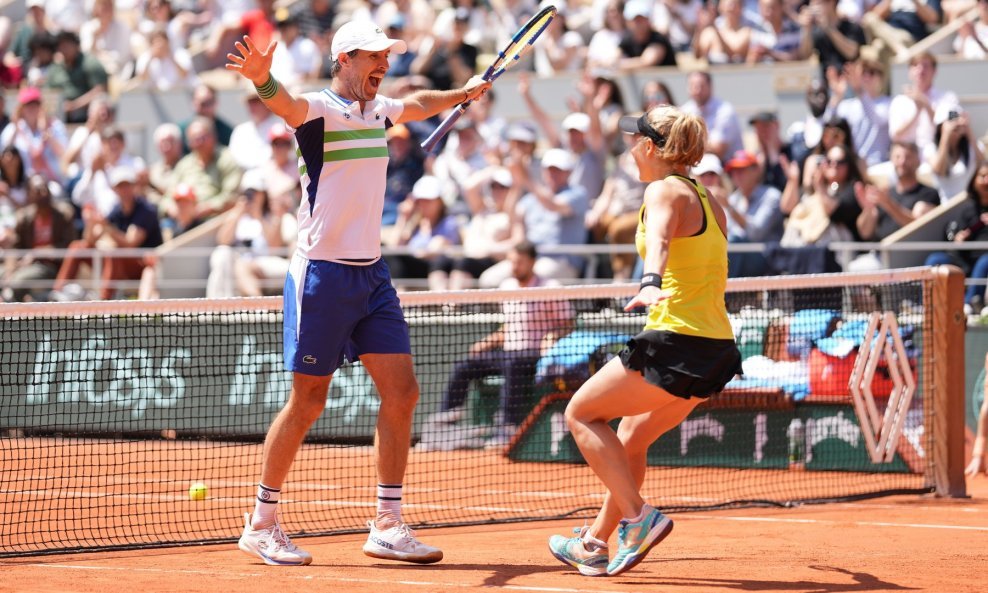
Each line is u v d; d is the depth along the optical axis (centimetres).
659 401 1233
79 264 3375
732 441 2473
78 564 1432
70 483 2253
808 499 2003
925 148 3148
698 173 2942
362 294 1362
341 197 1341
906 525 1745
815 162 2995
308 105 1313
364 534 1692
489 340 2700
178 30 4388
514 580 1284
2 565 1427
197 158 3631
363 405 2900
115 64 4484
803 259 2653
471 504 2042
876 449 2091
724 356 1227
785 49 3525
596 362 2577
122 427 2756
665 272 1229
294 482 2334
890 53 3594
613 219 3100
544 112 3584
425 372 2816
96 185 3678
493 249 3070
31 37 4325
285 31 4000
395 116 1405
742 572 1338
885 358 2120
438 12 4178
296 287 1359
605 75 3316
